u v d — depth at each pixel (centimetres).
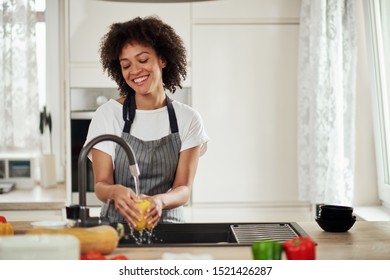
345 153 430
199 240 253
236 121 456
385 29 419
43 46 508
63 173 515
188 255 184
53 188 488
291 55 455
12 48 454
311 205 459
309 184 440
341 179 414
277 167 457
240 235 240
